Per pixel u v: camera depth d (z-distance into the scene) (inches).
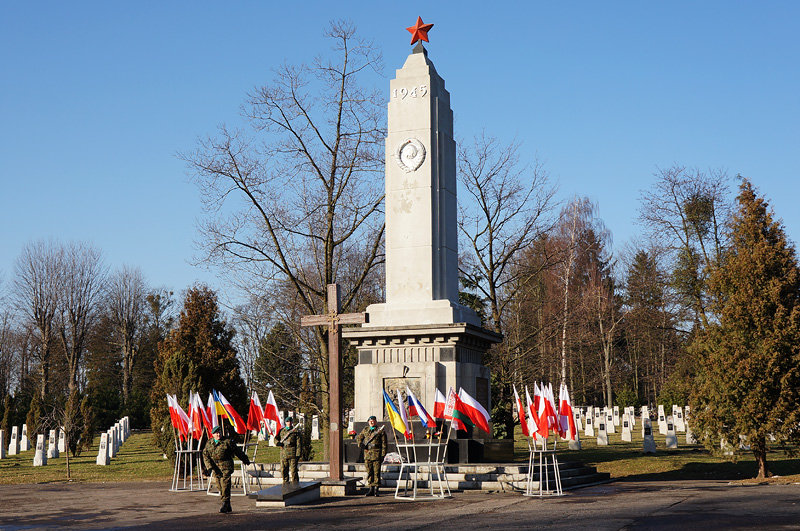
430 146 1050.1
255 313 1868.8
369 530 577.6
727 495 778.8
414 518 641.0
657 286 2406.5
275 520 648.4
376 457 820.6
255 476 973.8
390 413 818.8
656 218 1828.2
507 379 1440.7
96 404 2556.6
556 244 2086.6
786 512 629.9
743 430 984.9
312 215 1389.0
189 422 967.6
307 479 944.3
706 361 1026.7
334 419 839.1
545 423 817.5
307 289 1411.2
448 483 828.0
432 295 1022.4
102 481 1175.6
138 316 3393.2
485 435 1026.7
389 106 1073.5
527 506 711.1
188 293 1451.8
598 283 2469.2
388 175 1059.9
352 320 833.5
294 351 1524.4
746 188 1055.6
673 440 1478.8
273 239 1299.2
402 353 1005.8
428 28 1089.4
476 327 1018.1
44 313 2822.3
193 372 1294.3
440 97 1084.5
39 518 700.0
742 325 1006.4
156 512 730.8
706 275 1686.8
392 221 1049.5
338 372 839.7
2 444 1776.6
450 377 982.4
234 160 1301.7
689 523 574.2
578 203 2460.6
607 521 594.9
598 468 1203.9
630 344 2930.6
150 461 1482.5
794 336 969.5
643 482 1005.2
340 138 1302.9
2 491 1005.2
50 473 1305.4
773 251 1006.4
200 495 894.4
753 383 984.3
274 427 914.1
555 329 1601.9
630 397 2610.7
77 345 2874.0
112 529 615.8
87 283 2906.0
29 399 2655.0
